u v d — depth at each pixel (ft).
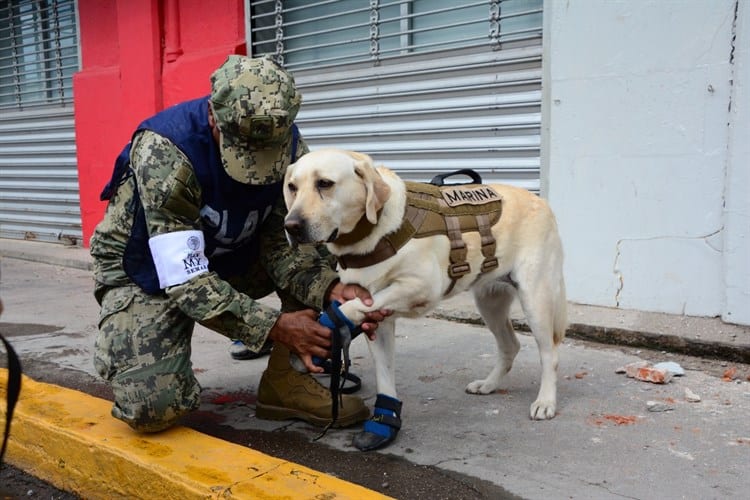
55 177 25.54
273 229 9.01
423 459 7.55
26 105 26.17
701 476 6.85
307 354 7.46
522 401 9.23
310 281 8.40
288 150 7.84
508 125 14.10
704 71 11.04
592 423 8.33
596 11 11.96
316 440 8.25
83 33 22.91
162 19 20.33
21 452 8.69
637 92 11.73
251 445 8.20
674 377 9.88
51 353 12.54
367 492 6.31
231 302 7.29
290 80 7.48
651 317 11.84
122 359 7.60
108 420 8.36
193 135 7.51
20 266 22.70
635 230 12.09
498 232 8.36
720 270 11.34
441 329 13.10
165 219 7.39
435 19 15.11
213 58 18.99
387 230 7.30
